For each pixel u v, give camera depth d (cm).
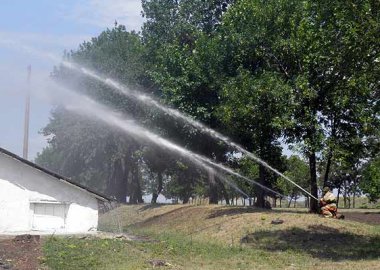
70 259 1594
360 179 5022
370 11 1560
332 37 1694
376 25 1536
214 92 3005
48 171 2383
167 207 3834
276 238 2173
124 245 1912
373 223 2841
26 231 2345
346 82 1906
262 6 2583
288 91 2286
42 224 2391
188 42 3453
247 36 2598
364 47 1584
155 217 3588
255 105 2380
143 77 3872
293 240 2125
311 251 1933
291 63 2492
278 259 1784
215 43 2850
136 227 3334
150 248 1906
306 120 2267
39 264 1527
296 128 2322
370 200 4397
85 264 1536
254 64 2733
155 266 1562
